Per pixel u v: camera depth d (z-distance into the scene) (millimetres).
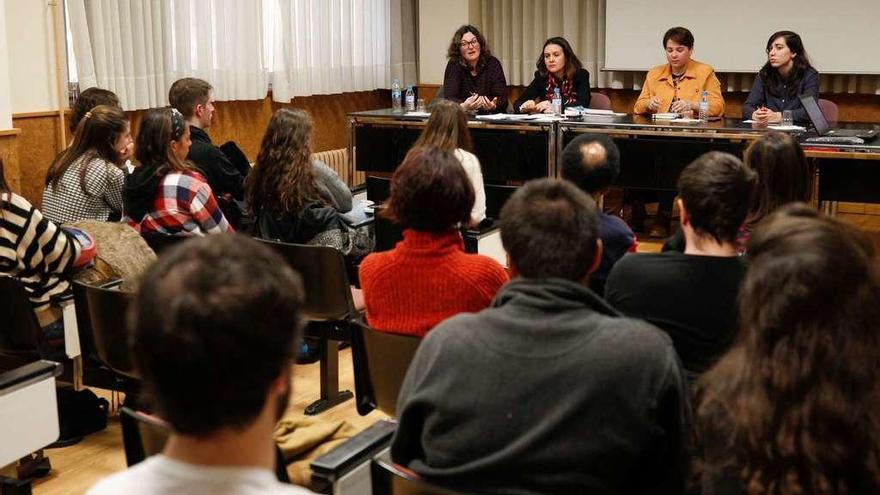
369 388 2295
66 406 3094
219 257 842
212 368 792
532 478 1347
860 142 4832
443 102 3852
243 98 6805
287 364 851
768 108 5703
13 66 5109
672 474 1378
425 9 8094
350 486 1767
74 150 3812
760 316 1114
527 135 5730
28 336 2625
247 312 808
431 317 2115
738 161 1881
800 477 1080
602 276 2535
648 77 6207
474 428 1370
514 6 7898
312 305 3119
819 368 1074
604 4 7633
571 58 6340
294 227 3543
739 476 1133
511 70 8062
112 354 2643
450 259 2096
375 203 4496
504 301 1431
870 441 1072
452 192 2059
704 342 1797
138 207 3385
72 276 2873
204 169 4078
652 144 5438
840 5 6797
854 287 1083
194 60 6414
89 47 5547
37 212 2754
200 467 827
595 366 1329
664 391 1334
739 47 7141
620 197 7078
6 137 4668
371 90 8141
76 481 2852
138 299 833
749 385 1119
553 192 1518
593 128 5527
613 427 1328
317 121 7742
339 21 7602
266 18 6969
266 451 858
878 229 6531
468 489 1380
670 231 6371
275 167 3486
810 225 1138
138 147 3404
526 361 1358
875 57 6777
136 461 1577
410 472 1426
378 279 2160
